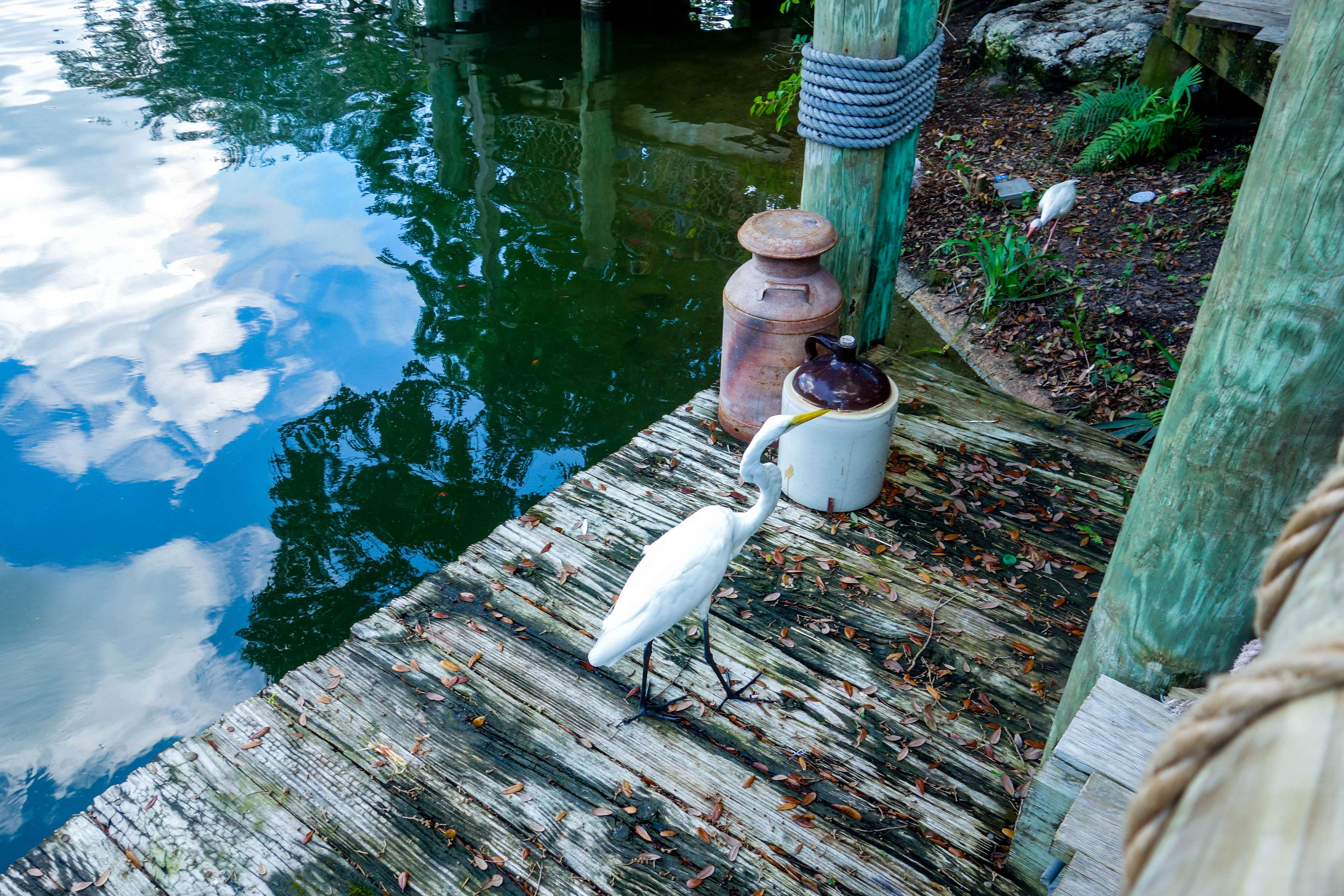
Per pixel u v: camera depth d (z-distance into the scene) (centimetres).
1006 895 306
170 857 317
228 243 927
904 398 563
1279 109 187
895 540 457
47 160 1114
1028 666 388
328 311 820
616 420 680
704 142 1101
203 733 361
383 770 347
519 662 393
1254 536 222
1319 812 19
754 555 448
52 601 544
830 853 319
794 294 480
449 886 310
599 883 311
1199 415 220
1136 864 28
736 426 528
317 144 1166
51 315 805
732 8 1589
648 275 856
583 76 1316
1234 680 26
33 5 1806
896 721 366
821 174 518
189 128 1220
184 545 588
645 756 353
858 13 458
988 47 1115
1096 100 927
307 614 539
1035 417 546
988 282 745
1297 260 189
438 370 743
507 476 637
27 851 416
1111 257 764
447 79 1359
